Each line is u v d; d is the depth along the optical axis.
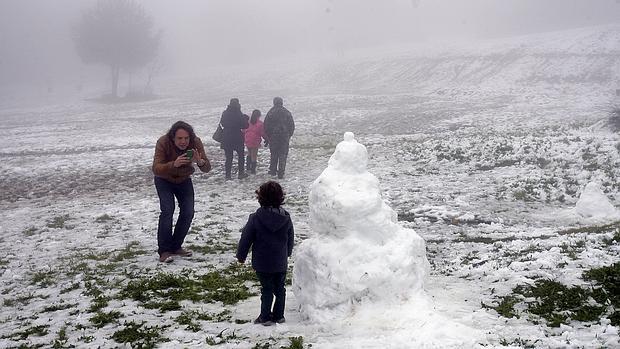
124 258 8.26
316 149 21.27
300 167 17.70
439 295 5.70
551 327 4.57
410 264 5.09
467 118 30.66
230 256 8.28
